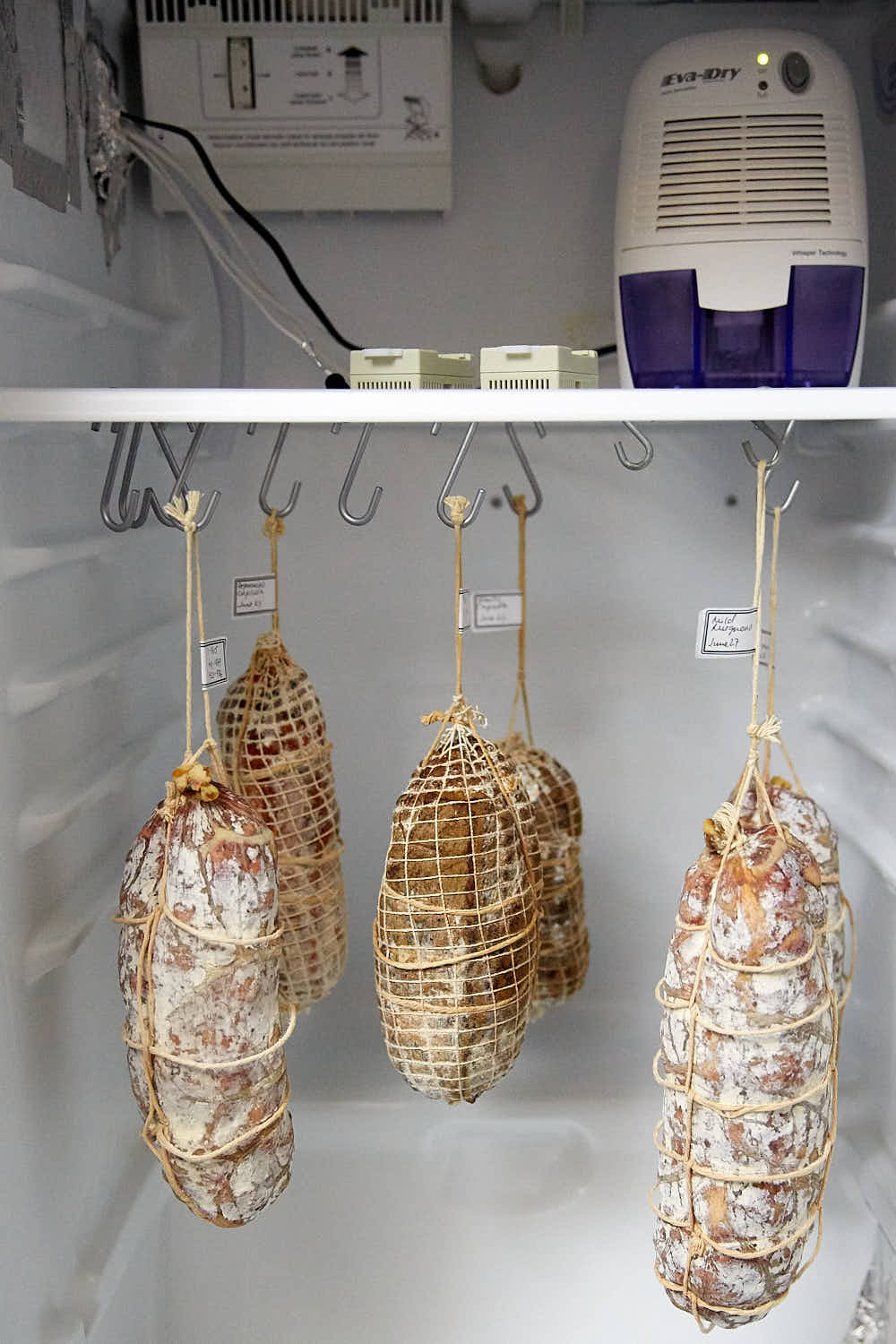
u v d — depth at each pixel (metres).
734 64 0.82
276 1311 0.96
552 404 0.66
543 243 1.04
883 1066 0.97
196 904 0.67
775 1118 0.67
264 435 1.07
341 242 1.03
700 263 0.82
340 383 0.90
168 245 1.03
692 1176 0.69
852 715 1.06
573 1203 0.99
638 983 1.16
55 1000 0.78
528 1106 1.04
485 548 1.10
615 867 1.15
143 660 1.02
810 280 0.82
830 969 0.74
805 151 0.82
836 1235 0.94
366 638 1.11
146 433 0.99
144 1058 0.68
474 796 0.77
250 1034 0.68
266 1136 0.70
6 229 0.70
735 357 0.84
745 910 0.67
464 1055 0.76
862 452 1.02
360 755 1.12
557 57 1.01
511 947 0.77
